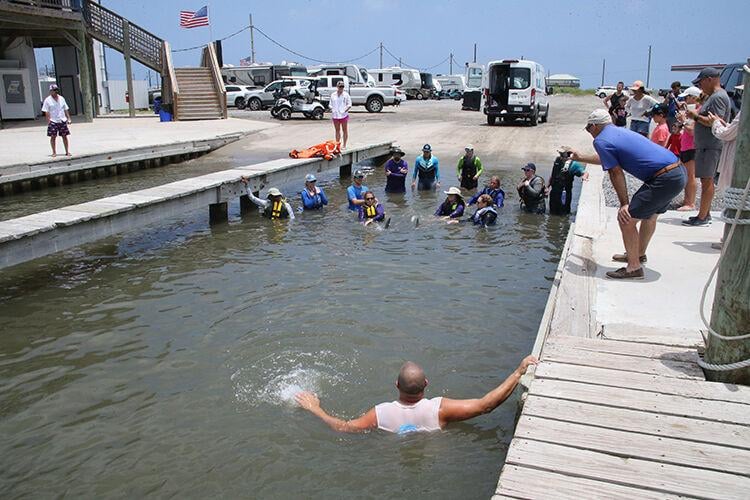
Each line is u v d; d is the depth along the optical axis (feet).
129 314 21.99
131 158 55.83
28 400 16.25
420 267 26.96
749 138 11.39
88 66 89.45
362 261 27.94
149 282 25.48
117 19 90.94
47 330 20.71
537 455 10.14
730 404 11.42
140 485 12.84
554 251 29.58
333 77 101.45
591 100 131.03
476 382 16.81
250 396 16.19
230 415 15.33
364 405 15.75
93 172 52.70
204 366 17.90
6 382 17.20
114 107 130.31
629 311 16.66
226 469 13.25
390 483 12.67
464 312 21.71
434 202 41.16
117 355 18.76
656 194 17.92
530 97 75.41
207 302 23.00
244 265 27.63
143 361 18.33
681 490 9.25
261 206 38.63
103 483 12.93
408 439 14.16
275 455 13.69
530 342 19.29
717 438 10.43
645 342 14.47
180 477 13.05
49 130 49.19
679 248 22.76
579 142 66.03
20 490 12.77
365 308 22.09
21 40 86.48
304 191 39.24
